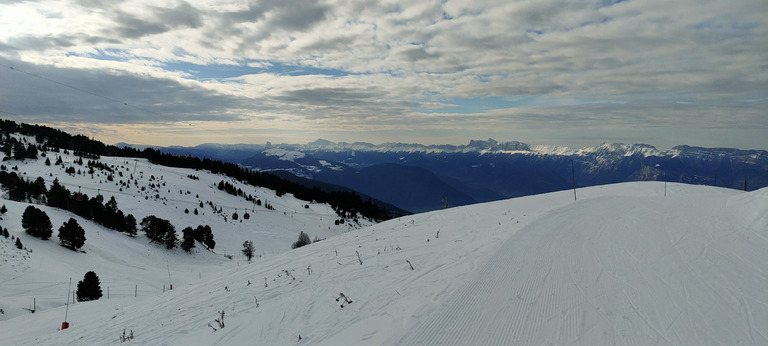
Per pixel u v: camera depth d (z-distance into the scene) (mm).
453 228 19594
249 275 15867
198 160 197375
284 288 12156
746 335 6395
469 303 8469
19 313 34375
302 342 7910
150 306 15094
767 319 6926
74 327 15734
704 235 13133
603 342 6410
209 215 112312
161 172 156750
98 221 79000
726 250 11258
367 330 7863
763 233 12602
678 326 6859
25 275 45406
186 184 145125
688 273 9602
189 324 10445
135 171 145500
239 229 107375
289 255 19031
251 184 194875
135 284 49219
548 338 6652
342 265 13867
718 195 24109
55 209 77250
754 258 10383
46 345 12367
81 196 85312
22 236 56781
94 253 61531
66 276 48156
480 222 20938
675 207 19562
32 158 128625
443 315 7938
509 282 9680
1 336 18938
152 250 73125
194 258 76312
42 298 40094
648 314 7422
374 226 24938
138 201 106562
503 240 14633
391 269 12414
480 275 10383
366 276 11906
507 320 7484
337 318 8891
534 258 11750
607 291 8719
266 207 146875
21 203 76188
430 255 13797
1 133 166750
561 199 28797
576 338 6598
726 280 8961
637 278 9477
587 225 16438
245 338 8625
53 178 110000
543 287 9195
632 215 18156
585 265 10766
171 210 107000
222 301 12258
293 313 9680
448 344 6680
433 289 9750
